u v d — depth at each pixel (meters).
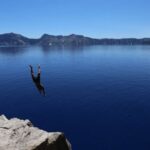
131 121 65.44
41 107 81.69
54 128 61.94
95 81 133.00
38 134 18.22
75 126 62.59
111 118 68.19
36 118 70.12
